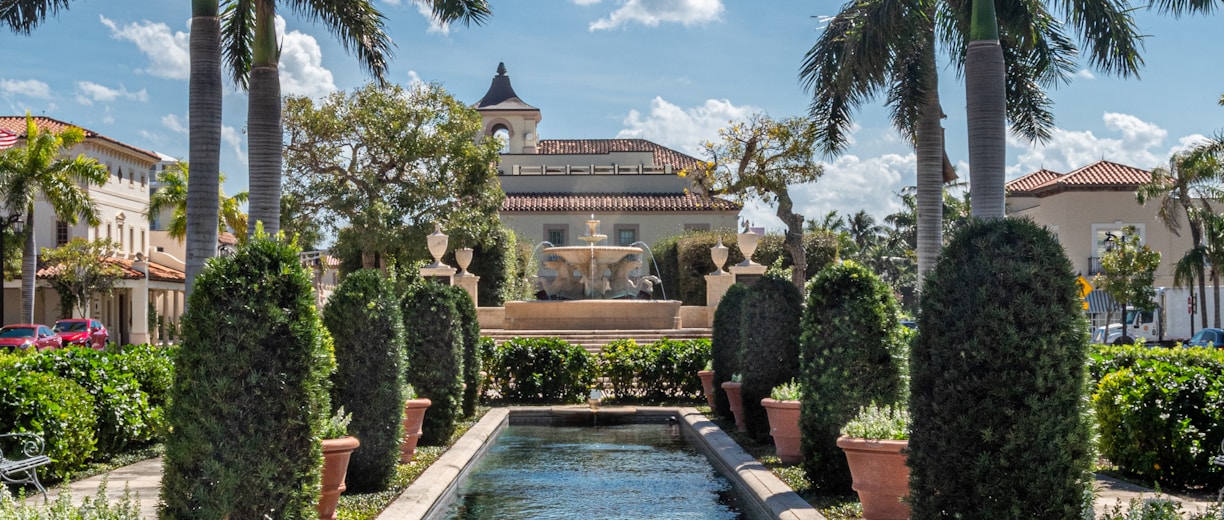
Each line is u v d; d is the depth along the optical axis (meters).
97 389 11.61
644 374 20.27
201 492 6.32
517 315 29.83
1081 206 49.81
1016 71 17.95
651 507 10.13
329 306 10.22
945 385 6.14
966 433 6.04
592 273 32.00
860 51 15.80
